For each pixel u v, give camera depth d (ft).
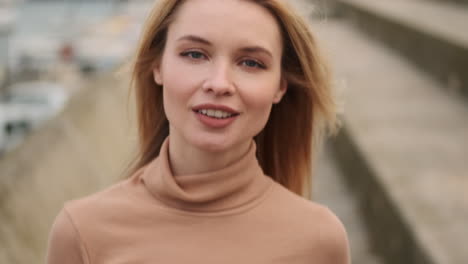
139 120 6.49
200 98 5.35
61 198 14.94
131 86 6.35
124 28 75.56
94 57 69.51
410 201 14.16
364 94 26.32
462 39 25.40
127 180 5.96
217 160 5.66
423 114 22.74
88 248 5.60
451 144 18.92
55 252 5.74
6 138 45.19
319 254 5.73
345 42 43.04
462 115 22.66
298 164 6.79
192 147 5.69
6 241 10.93
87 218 5.68
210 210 5.64
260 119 5.54
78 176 17.20
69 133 18.99
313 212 5.82
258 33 5.39
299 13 5.77
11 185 12.60
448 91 26.53
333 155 25.62
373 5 45.85
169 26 5.55
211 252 5.56
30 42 73.77
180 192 5.58
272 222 5.71
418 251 12.25
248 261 5.58
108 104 25.14
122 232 5.62
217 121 5.37
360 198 19.24
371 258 16.06
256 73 5.46
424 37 30.50
